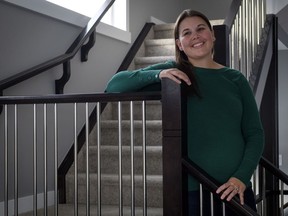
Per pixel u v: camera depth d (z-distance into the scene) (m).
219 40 2.64
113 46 4.05
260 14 3.78
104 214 2.67
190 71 1.80
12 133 2.80
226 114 1.80
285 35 4.69
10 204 2.79
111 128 3.53
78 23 3.47
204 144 1.78
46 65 2.93
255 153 1.78
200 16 1.92
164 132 1.72
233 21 2.94
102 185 3.00
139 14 4.71
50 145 3.15
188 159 1.72
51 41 3.20
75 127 1.93
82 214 2.72
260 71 3.43
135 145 3.46
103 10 3.58
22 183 2.90
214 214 1.83
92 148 3.30
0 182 2.72
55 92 3.21
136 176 3.01
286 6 4.51
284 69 6.43
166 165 1.72
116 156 3.26
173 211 1.71
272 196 3.69
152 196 2.87
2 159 2.73
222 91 1.83
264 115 4.14
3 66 2.75
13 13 2.84
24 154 2.91
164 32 4.89
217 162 1.76
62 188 3.13
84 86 3.60
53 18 3.21
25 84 2.92
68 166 3.25
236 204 1.65
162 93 1.72
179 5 5.76
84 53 3.54
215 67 1.93
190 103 1.80
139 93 1.79
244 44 3.31
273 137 4.11
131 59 4.29
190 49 1.88
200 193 1.74
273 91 4.09
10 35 2.81
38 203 3.00
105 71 3.91
